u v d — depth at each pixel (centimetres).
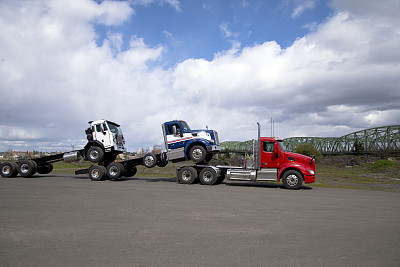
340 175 2541
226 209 780
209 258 408
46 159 1830
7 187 1213
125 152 1838
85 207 777
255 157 1438
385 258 420
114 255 416
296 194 1165
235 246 464
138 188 1253
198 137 1525
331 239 512
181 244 470
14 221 614
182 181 1511
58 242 474
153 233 532
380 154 4800
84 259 400
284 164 1397
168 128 1570
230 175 1442
